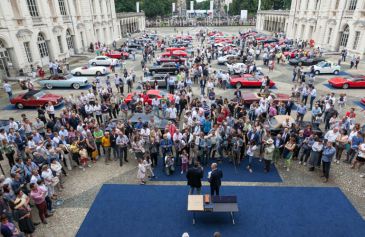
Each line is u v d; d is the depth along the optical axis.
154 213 9.54
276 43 42.00
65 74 26.80
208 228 8.83
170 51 37.06
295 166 12.29
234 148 12.01
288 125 13.17
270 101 15.96
